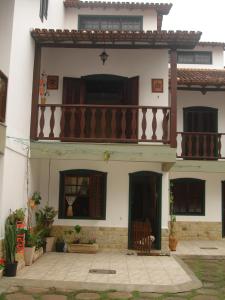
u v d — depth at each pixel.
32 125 10.02
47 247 10.77
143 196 13.01
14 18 8.46
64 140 10.10
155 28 15.28
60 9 14.30
